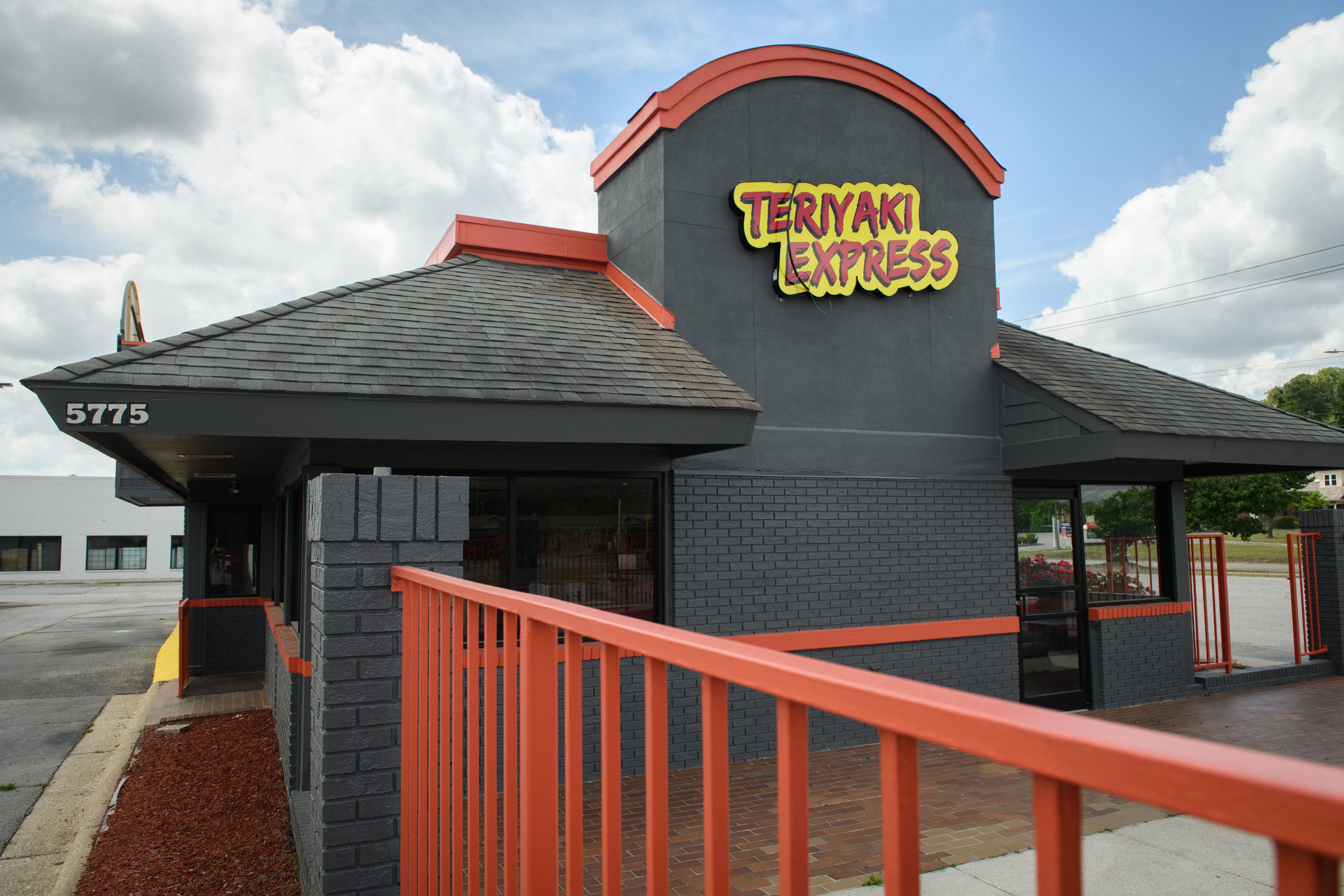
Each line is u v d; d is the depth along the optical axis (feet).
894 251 27.73
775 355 26.27
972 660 27.94
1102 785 2.15
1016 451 28.58
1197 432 26.53
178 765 24.62
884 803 2.88
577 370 20.93
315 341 19.56
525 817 5.88
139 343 47.91
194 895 15.52
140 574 119.34
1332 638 35.73
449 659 8.21
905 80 28.94
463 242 27.84
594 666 22.49
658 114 25.48
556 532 22.84
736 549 24.82
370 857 10.41
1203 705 30.48
